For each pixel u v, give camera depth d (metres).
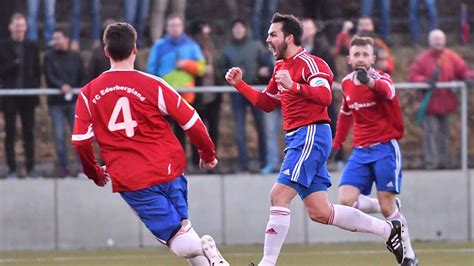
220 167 34.38
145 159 18.31
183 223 18.56
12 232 33.72
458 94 34.47
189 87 33.59
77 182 33.91
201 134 18.47
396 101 24.56
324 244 33.91
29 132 33.84
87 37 41.88
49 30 38.94
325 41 34.06
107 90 18.30
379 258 29.02
